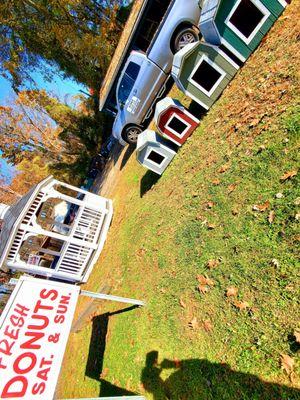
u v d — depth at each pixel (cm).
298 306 196
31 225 685
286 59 345
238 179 325
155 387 291
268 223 254
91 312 581
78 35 1510
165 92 805
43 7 1380
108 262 657
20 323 295
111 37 1510
